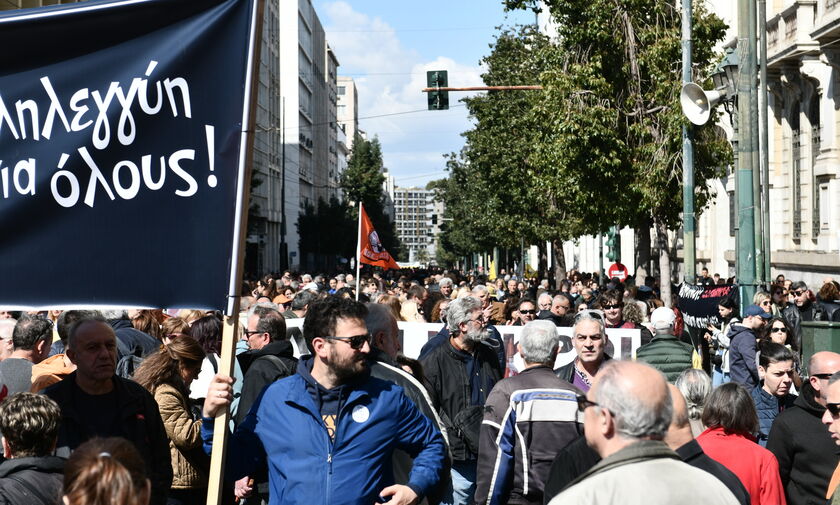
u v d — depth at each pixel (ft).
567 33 79.15
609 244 129.39
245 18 16.89
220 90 16.83
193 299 16.65
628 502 11.17
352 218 309.63
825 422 18.62
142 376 21.57
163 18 16.90
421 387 19.12
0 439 18.22
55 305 16.81
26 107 16.93
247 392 21.76
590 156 79.05
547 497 16.53
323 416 16.15
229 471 16.47
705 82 79.25
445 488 17.13
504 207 132.26
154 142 16.85
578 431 20.12
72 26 16.87
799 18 99.76
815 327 36.14
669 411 11.74
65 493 11.29
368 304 22.85
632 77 80.02
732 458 18.35
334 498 15.78
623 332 38.81
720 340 42.70
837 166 99.25
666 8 80.43
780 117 116.98
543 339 20.97
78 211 16.88
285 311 47.26
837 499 15.19
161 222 16.78
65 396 18.39
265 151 297.53
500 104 125.29
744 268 53.21
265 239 295.48
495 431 20.54
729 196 130.52
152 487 18.69
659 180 77.97
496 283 106.11
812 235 107.96
